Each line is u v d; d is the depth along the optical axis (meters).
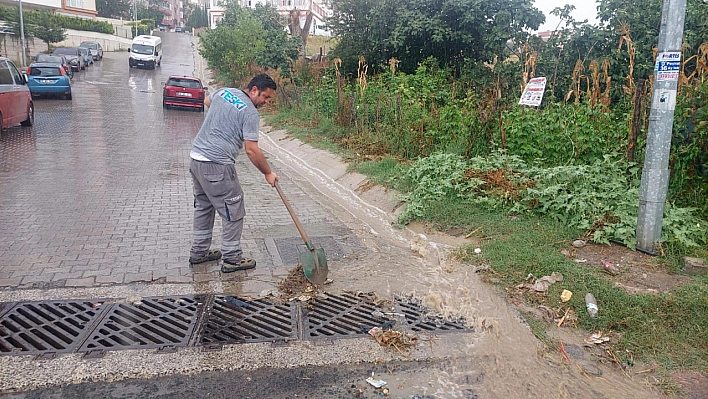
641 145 6.83
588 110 7.89
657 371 3.58
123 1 72.50
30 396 3.12
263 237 6.14
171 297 4.51
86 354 3.58
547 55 14.11
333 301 4.57
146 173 9.29
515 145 8.01
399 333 3.99
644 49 12.33
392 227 6.80
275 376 3.42
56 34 39.94
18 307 4.22
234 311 4.30
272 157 11.97
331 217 7.12
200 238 5.15
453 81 15.21
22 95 13.14
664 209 5.70
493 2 16.25
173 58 47.12
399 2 17.20
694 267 4.93
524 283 4.80
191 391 3.23
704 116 5.83
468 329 4.12
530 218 6.27
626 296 4.37
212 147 4.74
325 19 19.91
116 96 23.50
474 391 3.35
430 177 7.65
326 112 14.62
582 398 3.30
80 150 11.14
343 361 3.61
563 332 4.08
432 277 5.11
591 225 5.73
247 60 26.25
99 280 4.76
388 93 12.85
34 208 6.83
